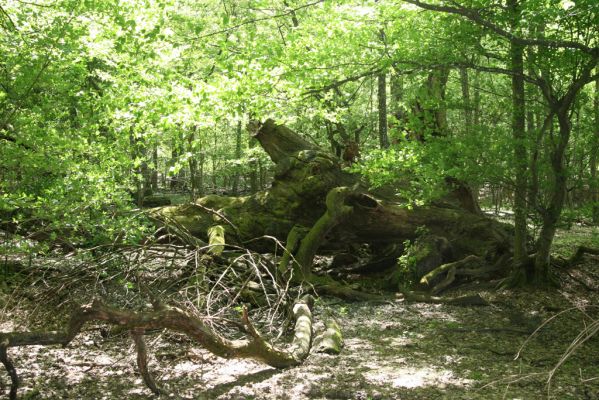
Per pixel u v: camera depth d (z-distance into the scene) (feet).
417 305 38.55
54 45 27.96
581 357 26.71
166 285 32.27
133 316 18.89
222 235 42.78
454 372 24.27
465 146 32.27
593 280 41.96
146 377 20.24
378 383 22.53
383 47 33.94
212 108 30.48
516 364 25.64
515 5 30.86
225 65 29.43
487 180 34.12
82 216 31.37
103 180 32.73
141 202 65.72
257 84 30.40
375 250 49.06
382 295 41.70
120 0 27.89
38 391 20.24
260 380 22.44
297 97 33.47
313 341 28.27
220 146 96.37
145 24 27.84
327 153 47.50
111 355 24.99
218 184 135.13
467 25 31.99
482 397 21.07
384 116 65.77
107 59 32.53
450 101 35.09
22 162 28.60
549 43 28.81
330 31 33.14
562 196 36.65
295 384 22.03
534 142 33.53
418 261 42.80
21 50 28.37
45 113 30.60
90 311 18.26
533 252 42.88
